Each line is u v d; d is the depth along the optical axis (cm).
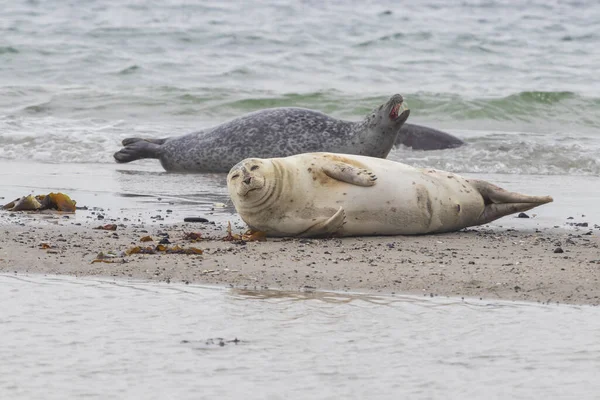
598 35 11594
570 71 9269
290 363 1731
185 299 2173
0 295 2216
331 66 9238
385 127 4609
